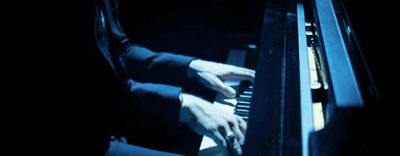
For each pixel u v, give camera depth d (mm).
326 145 1074
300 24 1521
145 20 2867
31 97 1169
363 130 904
